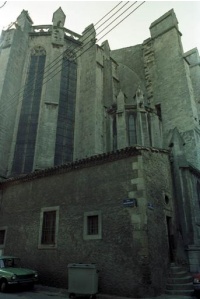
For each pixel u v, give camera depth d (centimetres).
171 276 1027
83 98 2417
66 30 2778
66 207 1214
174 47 2442
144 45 2894
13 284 1016
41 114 2197
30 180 1445
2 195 1545
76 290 925
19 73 2392
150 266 905
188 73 2330
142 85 2680
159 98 2359
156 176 1149
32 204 1359
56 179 1324
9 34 2448
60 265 1116
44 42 2631
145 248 920
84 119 2288
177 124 2112
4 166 2003
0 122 2036
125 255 954
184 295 922
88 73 2505
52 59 2445
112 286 940
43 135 2044
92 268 936
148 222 973
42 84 2372
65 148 2184
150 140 2097
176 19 2603
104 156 1165
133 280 902
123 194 1054
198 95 2344
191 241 1302
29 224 1318
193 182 1544
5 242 1373
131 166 1084
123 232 991
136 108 2198
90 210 1124
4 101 2117
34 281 1083
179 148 1559
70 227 1157
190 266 1241
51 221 1249
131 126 2134
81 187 1203
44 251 1196
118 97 2258
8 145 2083
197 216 1432
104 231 1045
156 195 1102
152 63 2712
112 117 2283
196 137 1995
